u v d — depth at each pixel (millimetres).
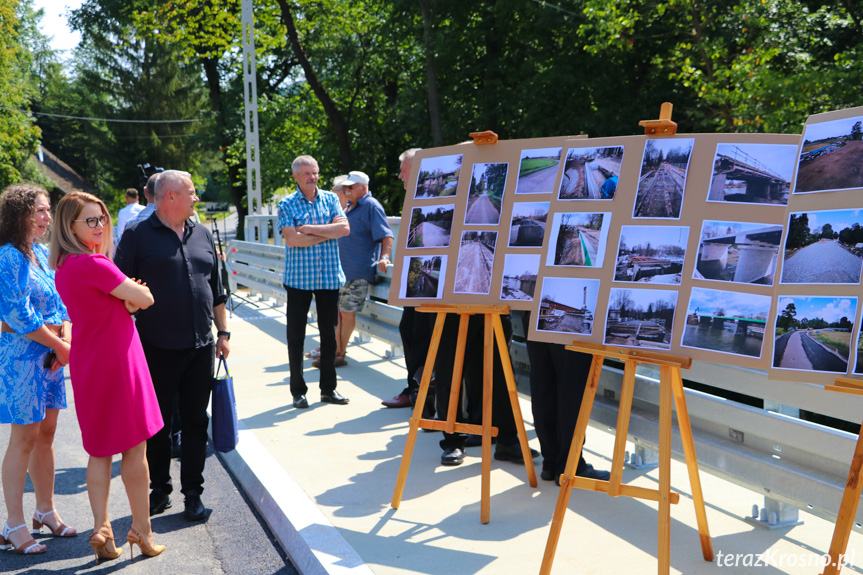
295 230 5836
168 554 3750
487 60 24266
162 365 4051
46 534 4023
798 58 13508
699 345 3025
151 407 3631
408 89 28250
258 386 6883
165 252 4023
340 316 7434
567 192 3467
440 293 3988
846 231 2705
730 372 3604
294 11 30453
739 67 13211
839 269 2707
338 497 4109
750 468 3471
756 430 3439
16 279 3633
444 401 4652
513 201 3934
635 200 3283
